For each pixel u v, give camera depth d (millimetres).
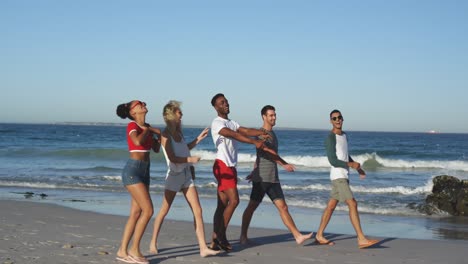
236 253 5996
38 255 5477
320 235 6859
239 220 9727
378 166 27922
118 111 5199
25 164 24703
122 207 11289
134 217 5238
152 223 8938
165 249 6145
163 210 5754
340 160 6402
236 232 8039
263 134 6164
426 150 47094
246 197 13227
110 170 21875
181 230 8117
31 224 8188
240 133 6152
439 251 6484
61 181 16781
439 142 73938
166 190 5633
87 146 47562
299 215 10492
